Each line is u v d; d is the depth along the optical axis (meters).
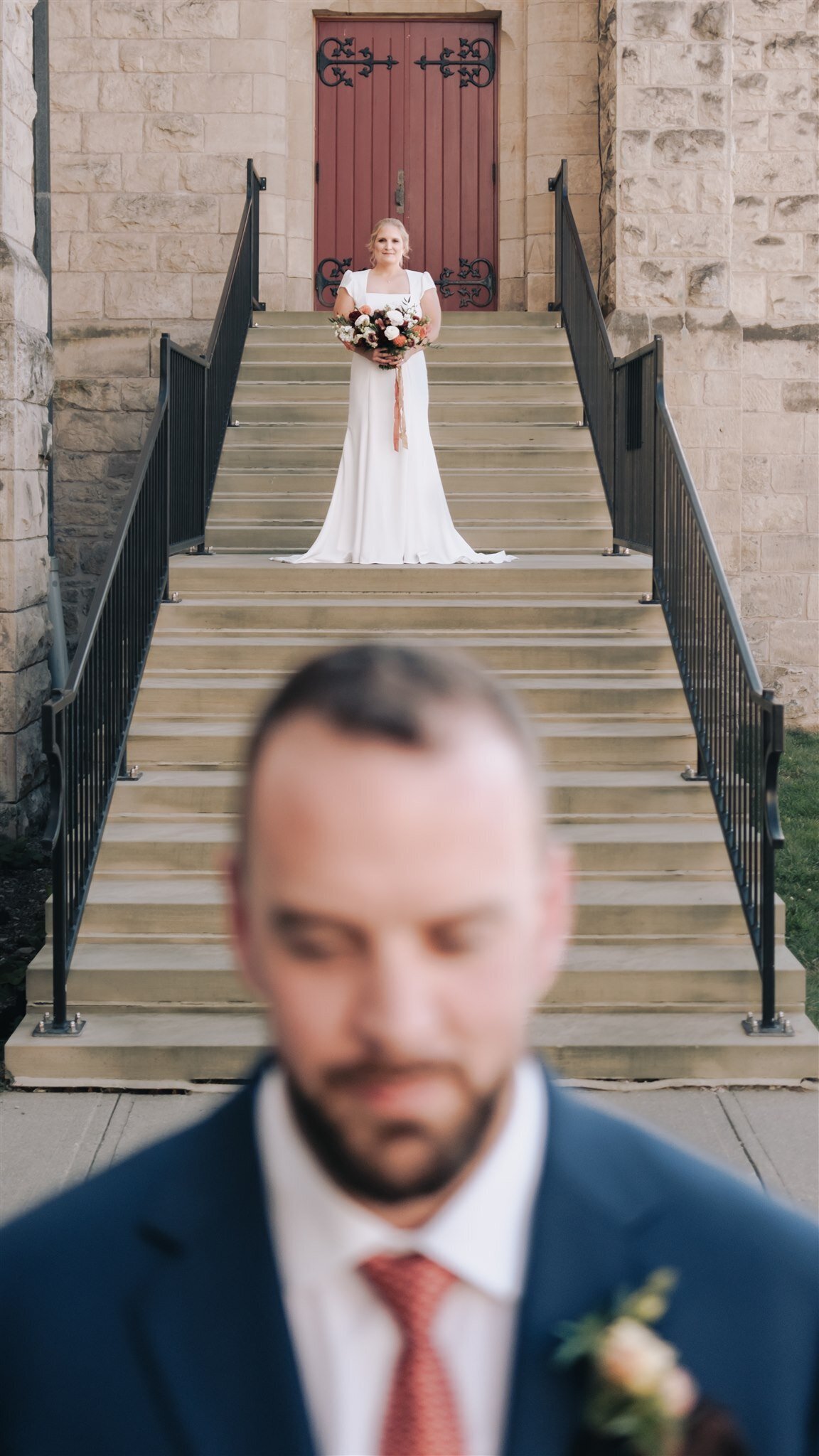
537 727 6.34
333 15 12.31
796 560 11.56
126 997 5.11
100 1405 0.82
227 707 6.44
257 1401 0.81
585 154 12.00
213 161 11.79
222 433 9.10
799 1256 0.86
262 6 11.71
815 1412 0.84
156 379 11.84
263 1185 0.86
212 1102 4.71
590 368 9.15
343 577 7.22
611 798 5.91
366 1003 0.71
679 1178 0.89
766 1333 0.83
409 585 7.24
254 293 11.06
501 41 12.27
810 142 11.48
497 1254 0.82
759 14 11.44
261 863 0.74
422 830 0.72
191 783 5.93
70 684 5.11
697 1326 0.83
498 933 0.73
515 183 12.30
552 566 7.32
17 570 8.29
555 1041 4.84
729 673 5.60
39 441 8.75
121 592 6.09
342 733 0.74
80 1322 0.83
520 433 9.30
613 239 10.92
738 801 5.53
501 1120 0.85
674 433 6.70
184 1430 0.81
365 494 7.57
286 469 9.13
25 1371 0.83
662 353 6.99
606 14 11.17
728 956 5.25
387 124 12.45
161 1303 0.83
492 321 10.62
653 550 7.06
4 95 8.26
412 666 0.79
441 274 12.52
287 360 10.19
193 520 7.94
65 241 11.83
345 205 12.52
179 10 11.71
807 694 11.63
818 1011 5.56
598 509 8.70
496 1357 0.82
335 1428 0.81
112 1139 4.43
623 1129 0.92
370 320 7.35
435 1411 0.81
